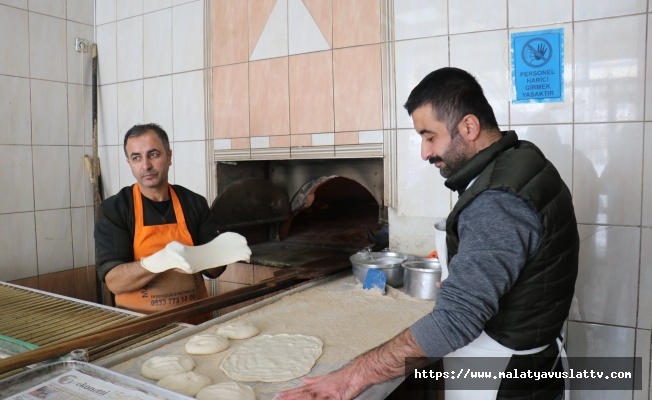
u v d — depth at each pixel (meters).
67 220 2.96
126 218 1.85
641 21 1.72
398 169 2.20
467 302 0.98
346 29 2.26
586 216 1.85
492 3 1.95
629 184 1.78
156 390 0.96
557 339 1.27
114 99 3.04
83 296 3.06
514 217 1.01
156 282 1.83
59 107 2.90
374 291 1.80
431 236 2.16
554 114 1.87
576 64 1.83
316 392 1.01
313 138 2.38
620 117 1.77
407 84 2.14
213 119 2.69
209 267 1.61
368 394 1.05
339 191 3.10
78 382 1.00
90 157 3.07
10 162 2.67
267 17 2.47
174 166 2.86
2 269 2.65
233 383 1.07
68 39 2.93
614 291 1.82
